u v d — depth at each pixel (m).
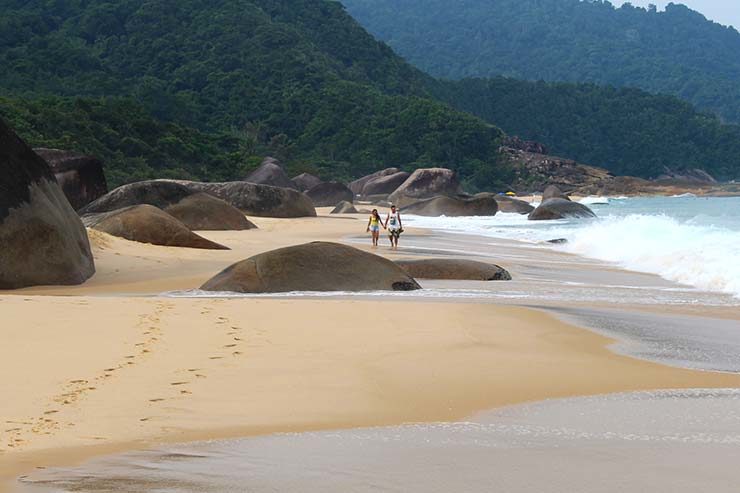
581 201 103.25
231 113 156.38
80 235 17.94
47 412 7.14
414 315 12.23
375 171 147.75
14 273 16.28
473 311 12.83
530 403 7.76
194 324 11.09
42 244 16.62
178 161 106.06
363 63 198.25
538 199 120.62
